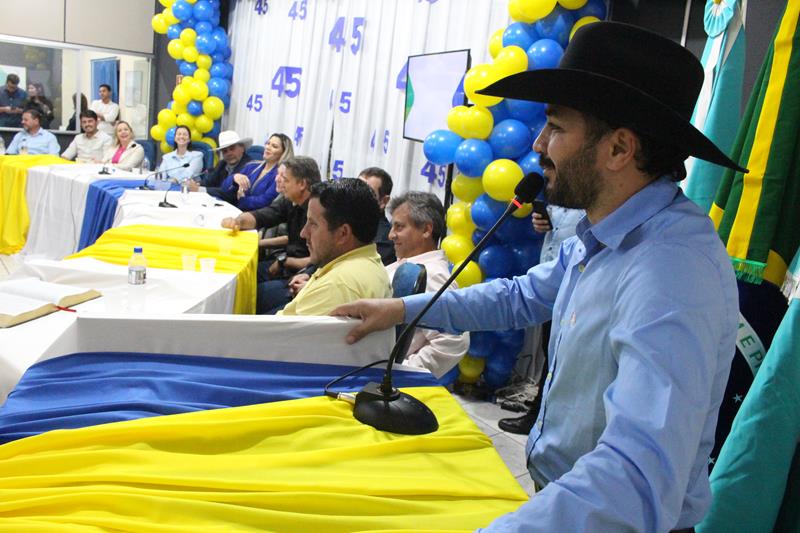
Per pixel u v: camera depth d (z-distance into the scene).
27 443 0.88
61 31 6.80
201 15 5.80
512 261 2.90
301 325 1.23
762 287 1.48
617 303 0.80
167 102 7.48
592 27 0.82
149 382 1.08
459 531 0.78
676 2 2.74
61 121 7.08
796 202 1.45
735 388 1.48
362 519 0.80
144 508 0.77
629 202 0.83
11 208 4.70
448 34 3.93
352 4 4.72
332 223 1.74
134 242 2.66
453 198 3.86
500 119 2.80
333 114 4.99
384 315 1.24
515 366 3.35
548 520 0.59
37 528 0.71
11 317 1.43
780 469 1.24
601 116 0.78
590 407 0.87
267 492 0.83
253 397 1.10
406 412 1.04
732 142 1.71
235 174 4.48
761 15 2.25
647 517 0.60
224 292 2.14
